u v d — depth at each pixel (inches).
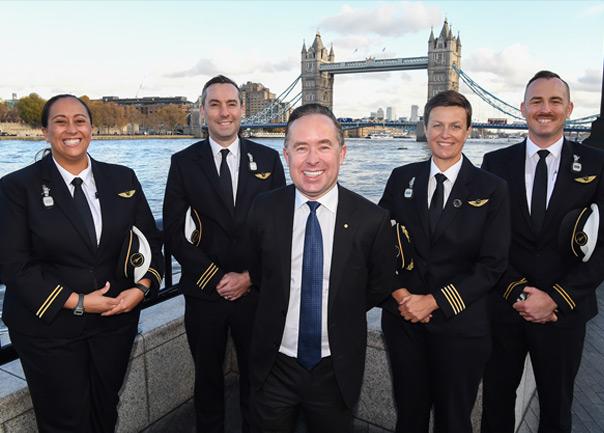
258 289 87.9
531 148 96.6
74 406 83.4
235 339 105.6
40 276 79.6
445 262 87.0
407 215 89.9
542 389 96.8
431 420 106.2
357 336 79.1
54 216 81.7
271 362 78.9
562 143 95.3
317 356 77.6
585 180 91.3
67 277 83.5
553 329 92.7
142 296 89.9
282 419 81.0
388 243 79.9
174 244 103.8
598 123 307.1
